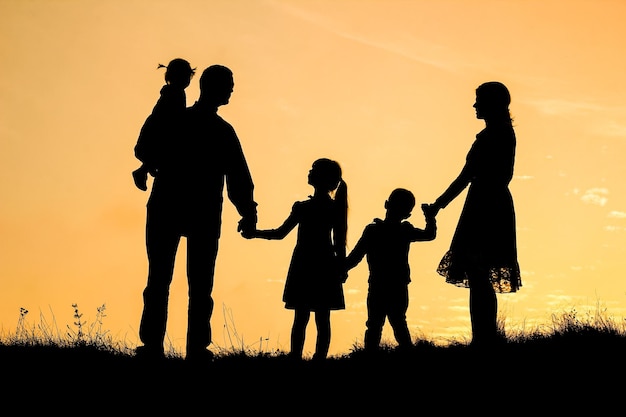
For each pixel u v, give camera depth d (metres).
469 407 7.33
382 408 7.35
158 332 8.30
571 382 7.77
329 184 9.55
